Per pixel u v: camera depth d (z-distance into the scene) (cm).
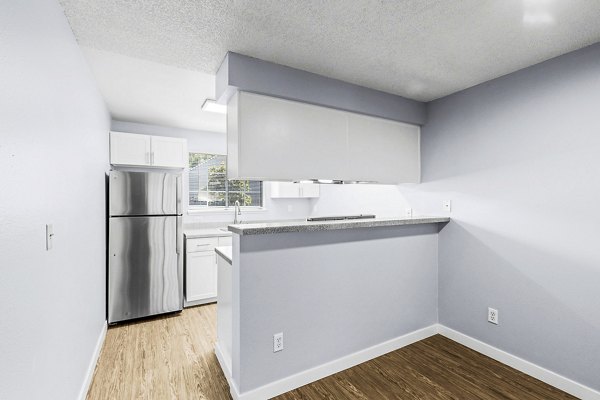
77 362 172
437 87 255
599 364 179
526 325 213
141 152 354
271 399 185
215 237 366
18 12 97
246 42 186
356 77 237
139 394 188
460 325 258
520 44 186
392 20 163
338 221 225
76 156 174
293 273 196
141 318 318
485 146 241
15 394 95
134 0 144
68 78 158
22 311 100
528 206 213
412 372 214
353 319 225
